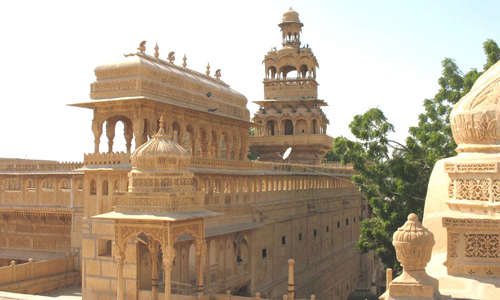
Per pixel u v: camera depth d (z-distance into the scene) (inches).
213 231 1013.2
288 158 2100.1
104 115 1007.6
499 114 295.6
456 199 303.1
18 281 1038.4
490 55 1166.3
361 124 1184.8
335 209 1796.3
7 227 1317.7
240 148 1342.3
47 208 1226.0
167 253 666.8
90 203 989.8
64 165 1227.9
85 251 985.5
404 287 259.6
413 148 1141.1
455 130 319.0
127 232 693.3
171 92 1053.8
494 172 288.0
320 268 1605.6
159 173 693.3
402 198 1118.4
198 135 1143.6
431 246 264.1
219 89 1246.3
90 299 969.5
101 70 1008.2
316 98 2203.5
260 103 2193.7
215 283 1053.2
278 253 1316.4
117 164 966.4
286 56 2176.4
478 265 290.0
